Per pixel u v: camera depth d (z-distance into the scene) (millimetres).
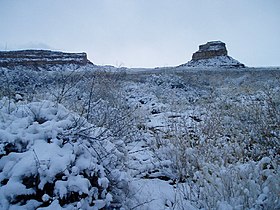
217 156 4301
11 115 3676
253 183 2945
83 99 6051
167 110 9172
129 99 11578
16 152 3059
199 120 7066
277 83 13359
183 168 4195
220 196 3025
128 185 3559
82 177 2824
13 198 2602
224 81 18938
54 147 3029
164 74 18938
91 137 3334
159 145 5309
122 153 3832
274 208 2619
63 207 2619
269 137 5012
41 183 2652
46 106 4008
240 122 6262
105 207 3000
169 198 3559
